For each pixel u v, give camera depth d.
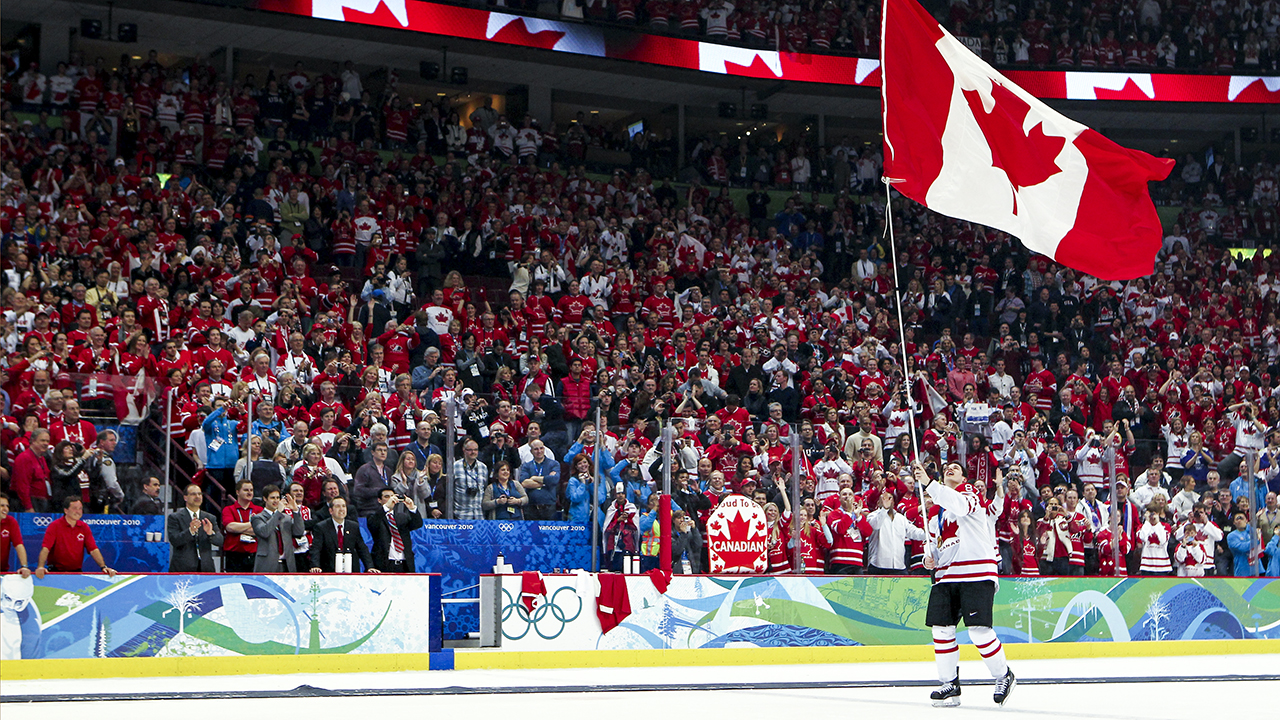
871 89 29.45
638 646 12.93
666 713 7.68
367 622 11.83
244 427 12.50
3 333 14.84
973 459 15.05
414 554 12.88
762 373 19.30
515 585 12.49
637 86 29.41
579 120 27.00
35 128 21.06
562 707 8.10
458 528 13.12
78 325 15.41
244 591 11.36
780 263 24.77
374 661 11.82
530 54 27.25
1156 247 9.27
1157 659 14.57
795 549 14.00
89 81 22.16
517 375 17.34
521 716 7.50
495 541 13.25
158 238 19.00
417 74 28.06
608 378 16.09
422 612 12.09
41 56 24.84
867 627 14.05
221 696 8.87
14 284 16.88
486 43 24.98
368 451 12.73
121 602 10.94
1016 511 14.90
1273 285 27.72
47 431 11.59
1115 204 9.34
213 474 12.31
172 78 24.28
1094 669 12.56
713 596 13.30
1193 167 31.55
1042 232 9.47
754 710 7.84
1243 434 16.62
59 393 11.75
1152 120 31.98
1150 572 15.49
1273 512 16.30
